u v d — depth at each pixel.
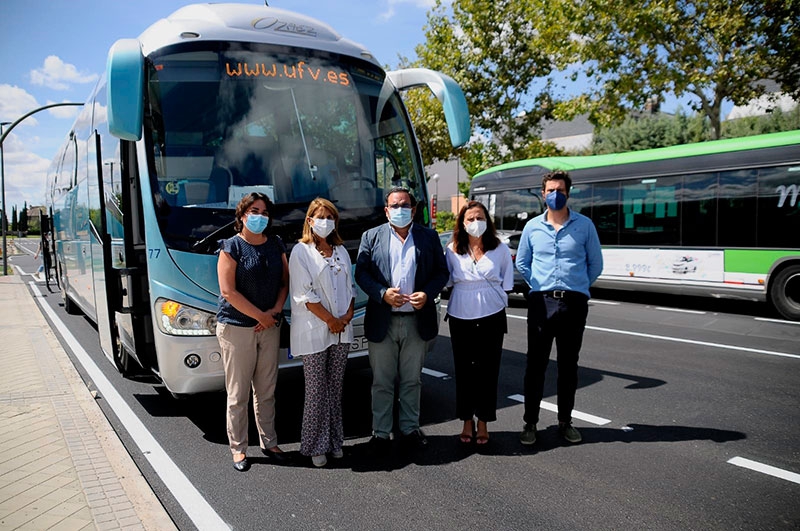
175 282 4.46
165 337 4.47
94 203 6.18
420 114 22.78
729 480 4.03
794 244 10.11
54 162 12.06
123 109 4.09
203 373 4.50
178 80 4.84
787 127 27.06
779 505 3.67
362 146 5.41
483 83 21.62
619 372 6.82
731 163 10.98
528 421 4.73
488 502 3.77
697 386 6.23
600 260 4.68
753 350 7.85
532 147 21.91
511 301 12.85
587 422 5.23
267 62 5.19
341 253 4.39
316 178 5.07
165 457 4.57
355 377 6.67
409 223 4.48
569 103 17.19
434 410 5.61
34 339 9.00
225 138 4.84
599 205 13.30
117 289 5.49
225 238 4.54
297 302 4.20
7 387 6.29
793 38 13.85
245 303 4.11
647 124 33.28
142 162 4.66
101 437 4.82
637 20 14.59
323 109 5.30
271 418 4.49
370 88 5.69
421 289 4.47
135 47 4.21
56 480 4.02
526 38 20.97
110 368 7.42
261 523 3.55
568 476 4.12
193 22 5.11
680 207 11.75
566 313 4.59
